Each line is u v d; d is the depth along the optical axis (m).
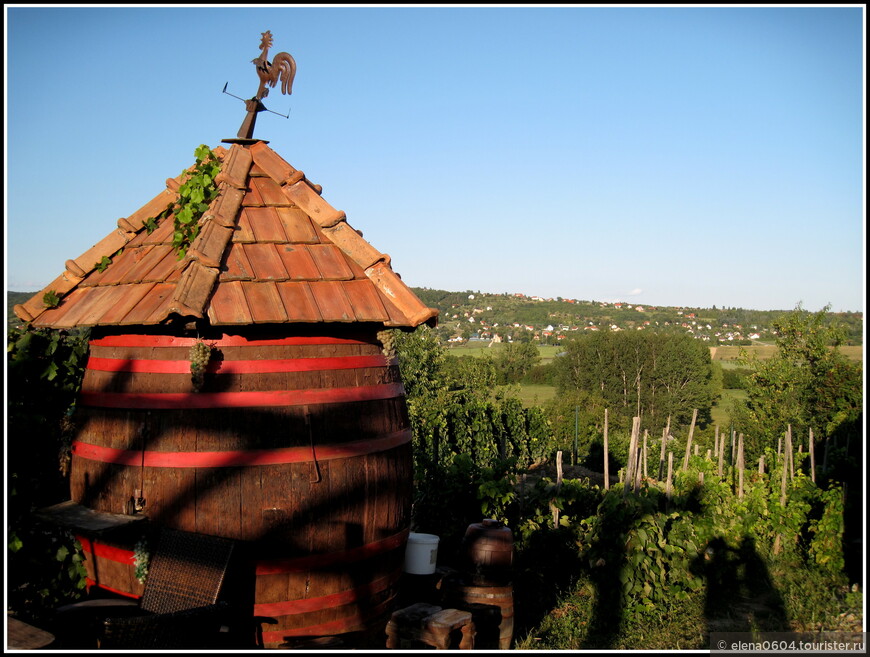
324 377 4.80
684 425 46.09
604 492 9.33
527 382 57.00
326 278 4.88
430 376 26.28
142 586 4.59
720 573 8.86
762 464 12.37
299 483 4.60
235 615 4.46
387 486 5.07
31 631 4.15
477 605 5.64
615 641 6.69
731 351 59.84
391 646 5.04
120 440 4.66
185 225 4.99
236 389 4.55
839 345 25.91
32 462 5.12
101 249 5.58
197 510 4.47
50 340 5.46
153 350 4.63
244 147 5.57
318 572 4.68
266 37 5.77
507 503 9.02
